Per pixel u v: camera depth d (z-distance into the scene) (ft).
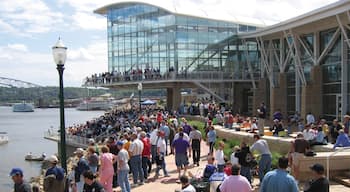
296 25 124.88
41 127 369.91
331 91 123.54
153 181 54.24
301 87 133.80
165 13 171.01
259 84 168.25
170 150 76.89
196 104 158.30
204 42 170.40
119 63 191.62
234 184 30.78
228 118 99.09
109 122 143.33
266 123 123.54
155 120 98.43
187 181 32.55
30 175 127.95
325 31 126.11
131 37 185.98
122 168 46.83
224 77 171.63
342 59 116.57
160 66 173.99
